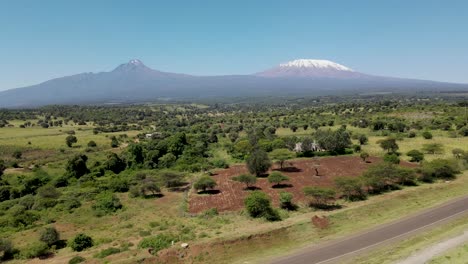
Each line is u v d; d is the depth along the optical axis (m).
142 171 76.31
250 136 105.62
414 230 37.78
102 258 33.72
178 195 56.25
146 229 41.69
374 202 46.34
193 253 34.25
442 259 28.86
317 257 32.81
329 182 58.34
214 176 67.12
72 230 43.16
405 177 54.06
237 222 42.09
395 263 29.25
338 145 81.81
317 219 40.84
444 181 56.00
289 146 89.44
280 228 38.59
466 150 76.19
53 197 58.31
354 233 37.94
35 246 37.25
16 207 52.56
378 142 90.50
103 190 62.00
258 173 64.00
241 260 33.38
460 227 37.16
